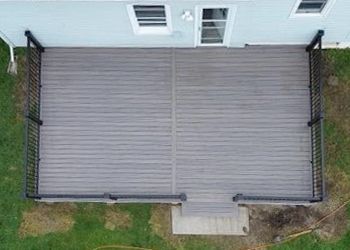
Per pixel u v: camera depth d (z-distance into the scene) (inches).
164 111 510.6
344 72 540.1
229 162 505.4
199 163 505.7
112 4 406.3
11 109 544.1
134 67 515.5
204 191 504.7
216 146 506.6
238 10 423.5
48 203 533.6
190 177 505.0
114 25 457.1
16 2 400.2
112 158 507.8
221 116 509.0
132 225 530.6
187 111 510.0
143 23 458.3
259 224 525.0
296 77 511.5
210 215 508.1
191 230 525.0
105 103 512.7
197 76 513.0
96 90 514.3
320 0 421.7
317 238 523.5
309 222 525.3
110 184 506.0
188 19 435.8
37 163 506.0
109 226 531.2
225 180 504.4
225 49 514.3
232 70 512.7
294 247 523.5
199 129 508.1
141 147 508.1
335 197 528.1
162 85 513.3
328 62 540.1
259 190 502.9
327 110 536.7
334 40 505.4
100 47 516.1
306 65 512.1
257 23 454.6
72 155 509.0
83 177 507.2
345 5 424.8
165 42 498.3
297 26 463.8
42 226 532.1
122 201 511.5
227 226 523.5
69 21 447.2
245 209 525.3
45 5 409.1
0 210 534.3
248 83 511.8
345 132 534.9
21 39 498.3
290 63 512.4
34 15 431.5
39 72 513.0
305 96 509.4
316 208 526.9
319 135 491.5
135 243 528.7
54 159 508.7
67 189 506.3
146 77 514.3
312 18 448.5
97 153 508.7
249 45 511.5
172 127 509.0
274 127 507.5
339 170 530.9
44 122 512.1
